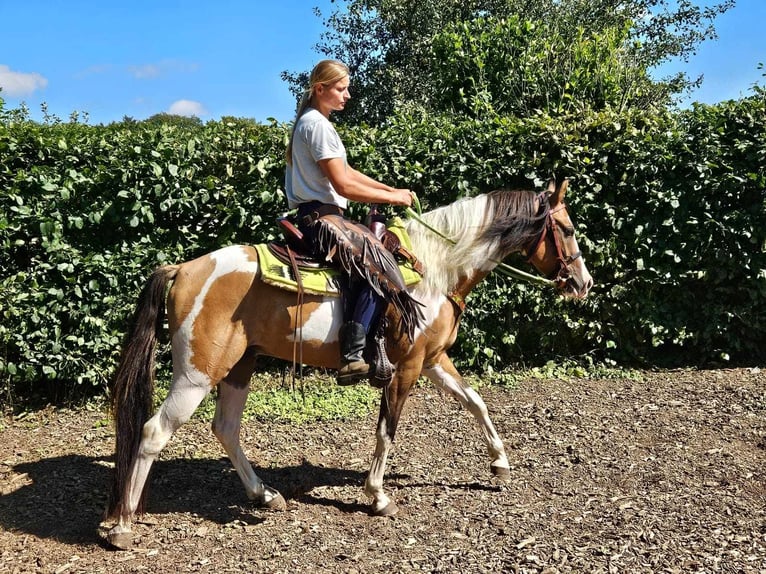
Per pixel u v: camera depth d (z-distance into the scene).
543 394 5.75
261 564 3.17
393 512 3.72
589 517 3.60
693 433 4.82
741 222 6.12
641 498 3.82
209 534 3.50
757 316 6.34
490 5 14.85
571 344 6.58
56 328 5.34
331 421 5.25
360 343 3.35
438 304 3.69
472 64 9.02
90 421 5.29
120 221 5.50
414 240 3.72
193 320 3.33
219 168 5.69
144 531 3.54
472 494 3.99
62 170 5.38
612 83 9.09
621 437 4.81
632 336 6.53
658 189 6.13
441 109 9.33
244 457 3.85
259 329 3.42
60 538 3.44
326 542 3.40
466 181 5.93
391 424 3.72
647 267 6.23
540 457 4.53
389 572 3.07
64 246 5.29
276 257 3.40
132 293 5.53
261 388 5.86
